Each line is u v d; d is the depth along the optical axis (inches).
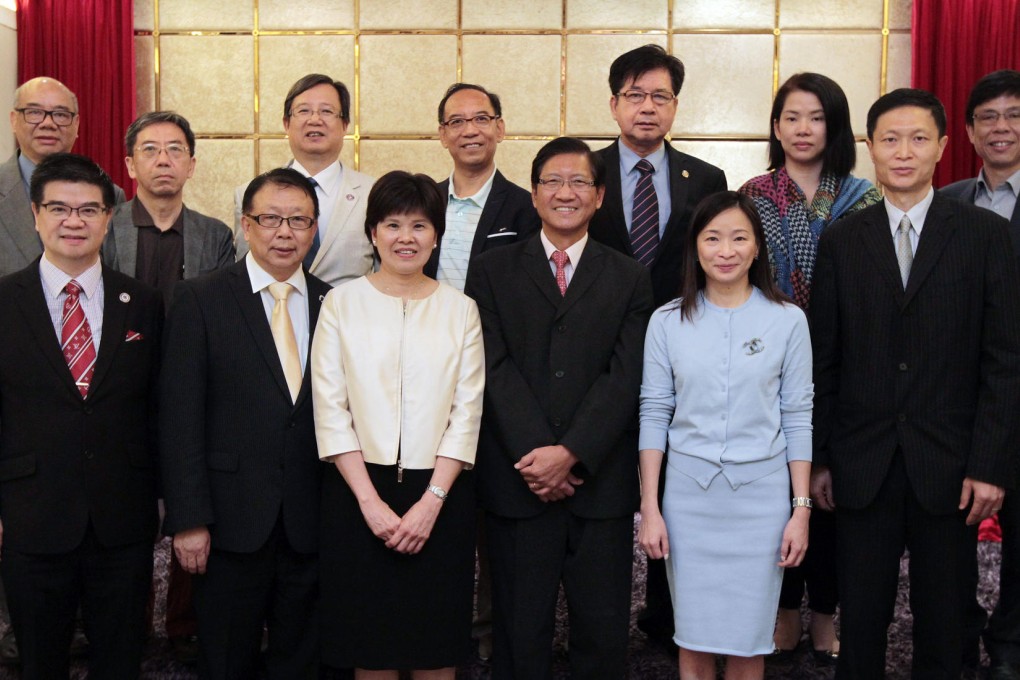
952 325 90.2
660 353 96.6
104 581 94.0
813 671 107.9
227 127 232.4
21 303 92.4
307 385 94.7
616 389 94.6
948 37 217.3
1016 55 216.5
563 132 229.3
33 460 90.4
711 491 92.3
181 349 93.4
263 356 94.0
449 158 231.0
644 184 115.4
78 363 93.0
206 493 91.2
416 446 90.6
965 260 90.6
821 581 109.3
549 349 97.0
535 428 93.5
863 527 92.6
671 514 94.6
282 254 94.7
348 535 91.0
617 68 116.6
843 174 111.0
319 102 121.5
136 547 95.3
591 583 94.3
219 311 94.7
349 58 230.5
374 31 229.8
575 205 97.1
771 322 93.7
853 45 225.0
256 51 230.7
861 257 94.2
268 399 93.5
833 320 96.3
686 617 93.0
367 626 90.6
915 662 93.5
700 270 96.7
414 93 230.4
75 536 90.5
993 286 90.0
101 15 226.2
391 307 94.0
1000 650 103.6
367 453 90.0
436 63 229.6
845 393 94.6
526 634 93.4
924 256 91.4
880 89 225.3
